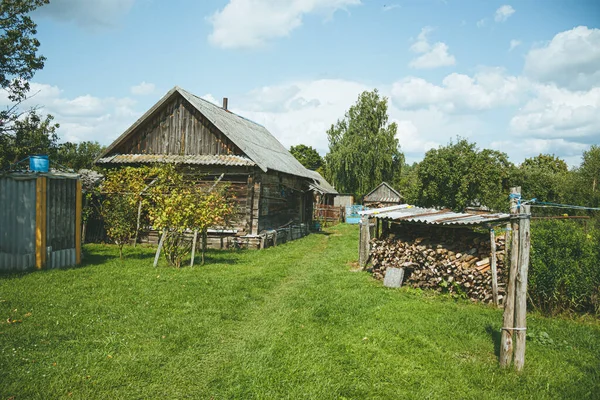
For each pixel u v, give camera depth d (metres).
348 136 49.00
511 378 5.09
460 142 29.58
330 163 49.59
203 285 9.14
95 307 7.12
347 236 24.16
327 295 8.83
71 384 4.49
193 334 6.15
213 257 13.36
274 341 6.04
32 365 4.83
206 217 11.32
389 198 45.94
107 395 4.36
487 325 6.93
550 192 29.19
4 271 9.74
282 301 8.38
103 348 5.47
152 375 4.85
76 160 26.36
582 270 7.92
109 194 15.81
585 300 7.86
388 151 48.56
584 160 24.80
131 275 9.96
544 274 7.94
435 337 6.37
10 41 17.88
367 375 5.07
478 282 8.80
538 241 8.31
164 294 8.25
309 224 26.97
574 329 6.97
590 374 5.27
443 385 4.88
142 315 6.85
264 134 26.72
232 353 5.62
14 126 18.91
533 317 7.70
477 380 5.04
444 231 10.57
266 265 12.31
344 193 49.53
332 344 5.98
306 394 4.55
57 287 8.39
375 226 14.28
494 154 31.88
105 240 16.83
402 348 5.91
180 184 13.50
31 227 10.13
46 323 6.20
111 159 17.58
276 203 19.28
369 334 6.39
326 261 13.84
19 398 4.14
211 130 17.22
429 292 9.53
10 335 5.61
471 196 28.94
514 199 5.38
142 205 15.23
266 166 16.23
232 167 16.56
